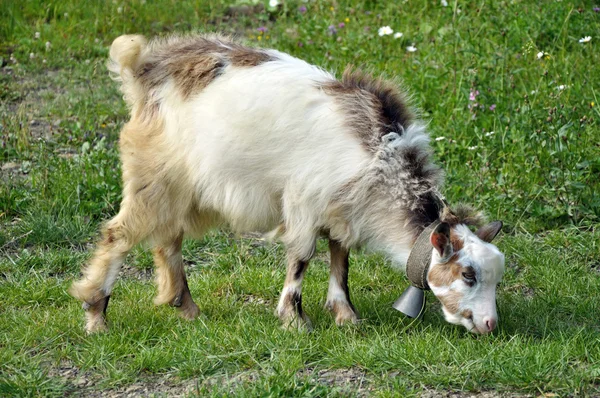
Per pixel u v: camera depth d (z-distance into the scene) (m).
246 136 8.12
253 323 8.52
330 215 8.15
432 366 7.60
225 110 8.18
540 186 11.32
